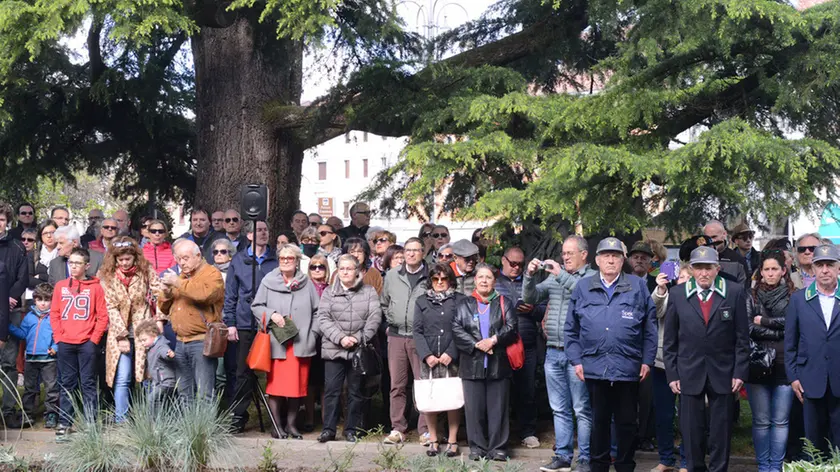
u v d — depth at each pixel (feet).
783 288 25.43
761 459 25.08
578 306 24.30
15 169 48.08
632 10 30.17
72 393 29.99
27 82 41.14
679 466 26.84
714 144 25.49
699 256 23.57
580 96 32.86
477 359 27.43
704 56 29.22
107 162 53.21
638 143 29.89
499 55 41.68
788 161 25.18
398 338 29.94
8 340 32.50
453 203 34.42
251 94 46.65
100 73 46.88
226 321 31.22
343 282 29.78
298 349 29.89
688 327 23.77
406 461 24.70
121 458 21.91
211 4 37.83
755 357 24.56
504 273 30.48
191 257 29.14
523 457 28.19
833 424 23.71
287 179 48.06
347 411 29.73
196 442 22.36
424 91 37.81
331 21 33.53
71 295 29.99
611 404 23.99
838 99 28.37
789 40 26.58
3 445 26.96
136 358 29.32
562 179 28.35
